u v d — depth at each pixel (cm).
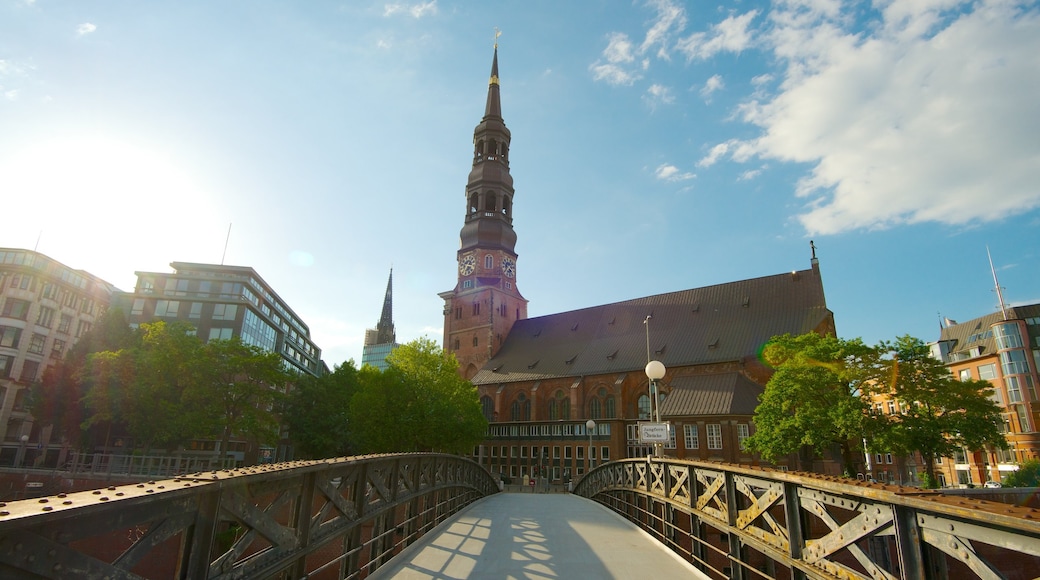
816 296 6353
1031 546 388
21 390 7012
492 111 9712
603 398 7156
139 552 447
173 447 5534
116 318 5988
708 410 5678
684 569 1129
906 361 3825
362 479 1022
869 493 566
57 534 373
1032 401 6869
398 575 1043
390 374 5538
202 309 7181
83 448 5531
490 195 9469
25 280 7175
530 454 7431
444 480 1894
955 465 7250
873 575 581
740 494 1058
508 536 1521
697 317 7144
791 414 4081
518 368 8275
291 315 10225
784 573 2509
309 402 6475
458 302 9431
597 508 2356
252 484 616
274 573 669
